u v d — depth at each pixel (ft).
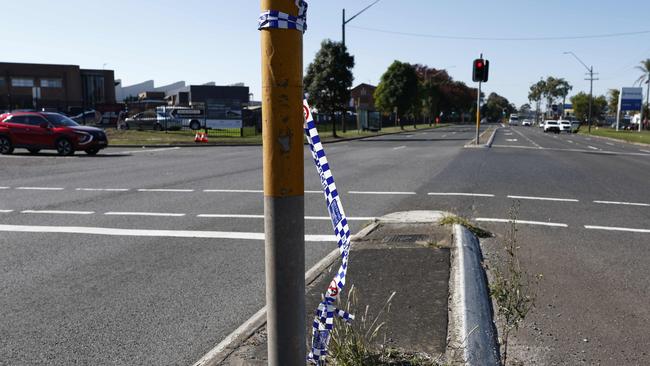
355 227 24.97
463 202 31.78
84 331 13.37
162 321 13.98
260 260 19.70
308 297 14.42
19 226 25.62
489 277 17.02
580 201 32.48
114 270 18.47
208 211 29.40
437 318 12.52
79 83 223.71
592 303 14.89
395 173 47.75
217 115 132.46
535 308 14.44
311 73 133.80
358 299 14.02
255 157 67.97
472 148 83.92
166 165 56.54
